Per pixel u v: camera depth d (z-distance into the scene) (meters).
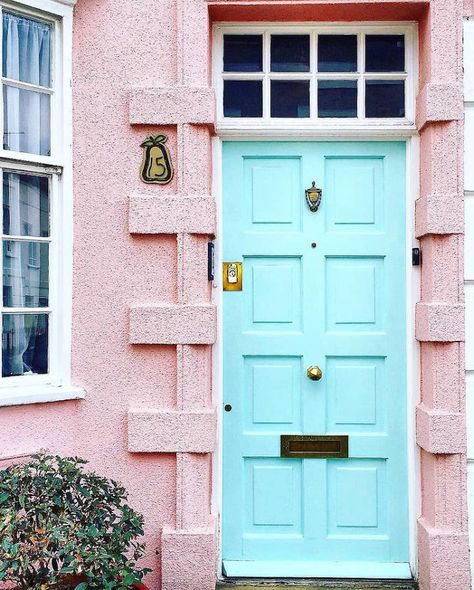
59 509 3.01
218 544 3.96
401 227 4.04
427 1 3.76
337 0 3.77
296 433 4.05
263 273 4.07
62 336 3.79
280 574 3.95
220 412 4.03
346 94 4.09
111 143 3.82
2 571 2.79
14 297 3.72
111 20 3.84
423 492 3.92
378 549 4.00
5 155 3.58
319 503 4.02
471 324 3.75
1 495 2.94
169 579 3.72
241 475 4.05
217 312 4.01
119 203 3.83
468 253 3.77
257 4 3.79
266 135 4.04
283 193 4.09
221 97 4.07
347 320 4.06
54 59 3.83
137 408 3.79
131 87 3.82
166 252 3.81
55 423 3.71
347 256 4.05
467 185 3.77
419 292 3.97
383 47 4.11
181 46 3.79
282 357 4.07
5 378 3.64
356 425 4.05
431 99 3.74
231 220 4.07
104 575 2.84
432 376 3.75
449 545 3.68
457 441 3.69
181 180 3.78
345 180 4.07
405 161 4.06
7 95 3.69
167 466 3.78
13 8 3.65
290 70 4.11
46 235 3.83
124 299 3.81
